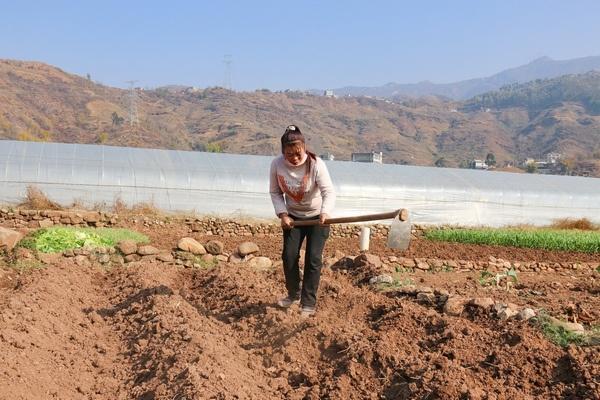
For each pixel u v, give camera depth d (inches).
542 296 372.8
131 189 831.7
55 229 486.6
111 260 449.1
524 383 198.4
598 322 277.0
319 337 249.4
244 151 6225.4
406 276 435.5
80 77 7824.8
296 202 276.4
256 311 293.9
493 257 672.4
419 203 949.2
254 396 202.1
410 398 196.7
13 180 792.3
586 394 185.3
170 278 398.0
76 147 868.6
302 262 423.5
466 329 238.1
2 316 257.0
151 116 7416.3
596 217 1030.4
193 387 194.4
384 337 235.9
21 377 209.2
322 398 209.8
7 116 5541.3
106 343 271.9
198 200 854.5
